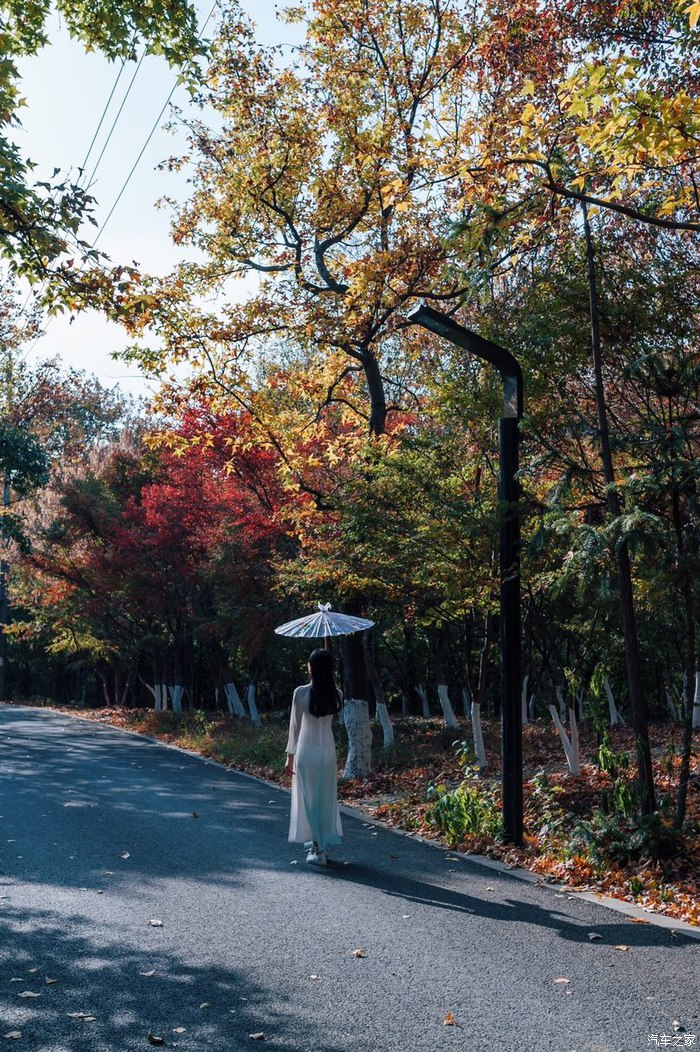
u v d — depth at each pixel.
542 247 10.89
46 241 8.45
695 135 7.73
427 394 18.22
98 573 31.59
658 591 9.20
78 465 35.59
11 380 42.84
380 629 23.12
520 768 9.67
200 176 18.64
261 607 25.02
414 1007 4.91
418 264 16.05
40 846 9.38
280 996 5.07
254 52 17.20
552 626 13.87
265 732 22.59
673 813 9.80
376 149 16.20
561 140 9.35
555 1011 4.86
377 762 18.44
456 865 8.77
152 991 5.13
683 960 5.73
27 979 5.30
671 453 8.50
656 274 9.99
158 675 40.66
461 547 13.02
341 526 14.38
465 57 16.66
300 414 19.50
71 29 10.26
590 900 7.36
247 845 9.67
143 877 8.03
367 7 17.00
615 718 22.02
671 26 12.80
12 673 62.00
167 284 17.69
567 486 9.14
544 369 10.25
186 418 23.64
